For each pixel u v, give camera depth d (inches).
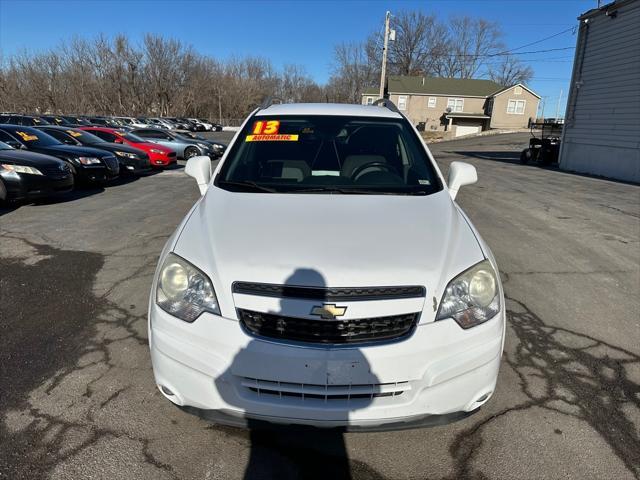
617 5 585.6
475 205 344.2
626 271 194.2
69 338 127.6
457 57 2554.1
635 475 82.4
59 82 1964.8
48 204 331.9
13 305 149.6
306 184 113.8
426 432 92.3
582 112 670.5
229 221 92.0
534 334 136.1
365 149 126.2
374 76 2628.0
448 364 76.2
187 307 78.7
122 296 157.4
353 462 84.5
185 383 78.4
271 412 75.9
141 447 86.6
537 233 257.0
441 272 79.0
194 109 2492.6
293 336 74.7
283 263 78.0
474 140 1598.2
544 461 85.2
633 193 426.0
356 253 80.6
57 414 95.0
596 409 100.9
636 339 134.3
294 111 141.2
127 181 477.4
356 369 73.4
